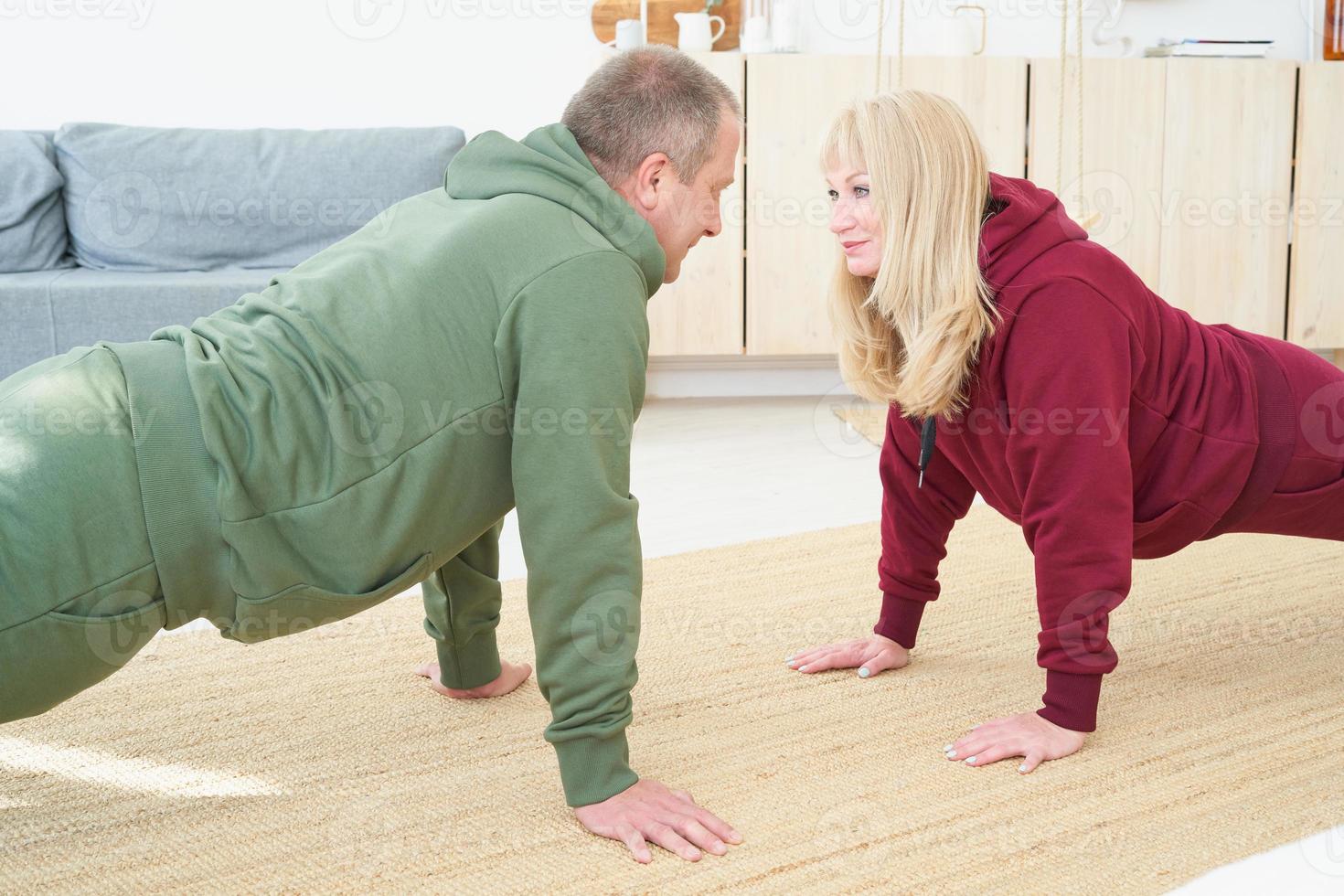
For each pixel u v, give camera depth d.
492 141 1.09
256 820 1.09
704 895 0.95
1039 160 3.48
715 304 3.46
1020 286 1.17
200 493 0.92
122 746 1.26
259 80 3.45
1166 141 3.52
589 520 0.99
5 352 2.62
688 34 3.44
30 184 2.95
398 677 1.46
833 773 1.18
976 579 1.85
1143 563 1.94
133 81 3.38
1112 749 1.24
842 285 1.28
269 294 1.04
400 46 3.51
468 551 1.31
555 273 0.99
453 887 0.97
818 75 3.37
